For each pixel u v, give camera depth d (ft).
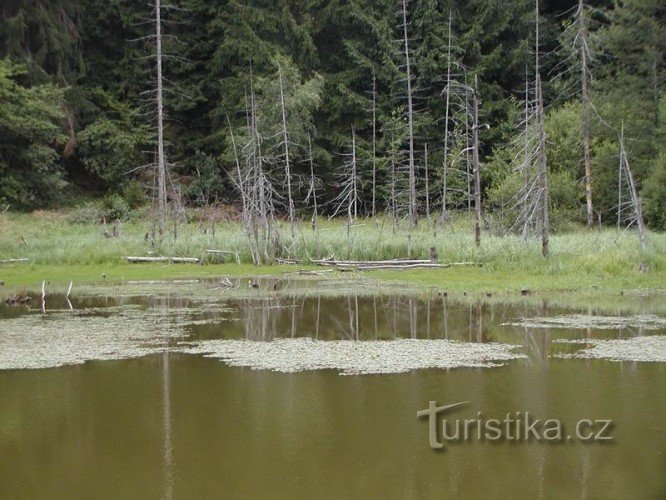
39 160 131.64
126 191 141.08
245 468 24.26
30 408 30.37
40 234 107.14
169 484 23.11
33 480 23.53
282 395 31.65
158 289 68.08
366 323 48.85
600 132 118.32
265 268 82.69
